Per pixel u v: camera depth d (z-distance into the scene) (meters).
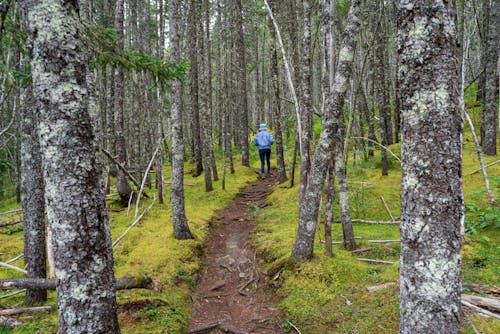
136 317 4.11
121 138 9.41
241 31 14.81
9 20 3.50
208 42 13.91
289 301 4.54
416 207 2.06
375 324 3.64
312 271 4.84
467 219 5.58
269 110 25.23
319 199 5.05
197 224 7.93
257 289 5.24
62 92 2.31
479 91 11.44
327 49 5.11
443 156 1.99
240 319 4.56
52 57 2.28
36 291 4.41
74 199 2.35
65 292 2.38
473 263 4.34
